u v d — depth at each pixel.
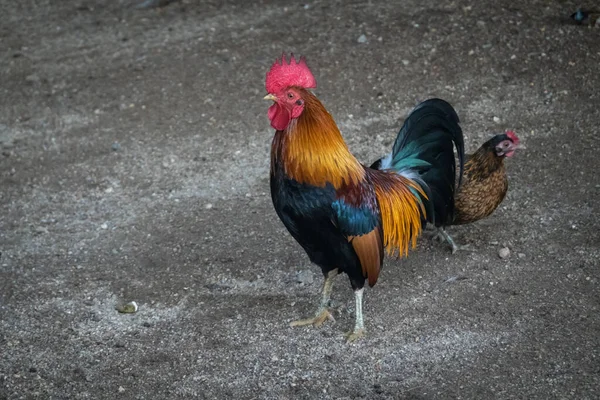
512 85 13.43
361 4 16.58
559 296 9.05
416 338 8.62
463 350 8.39
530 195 10.92
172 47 16.06
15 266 10.48
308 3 17.09
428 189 9.20
